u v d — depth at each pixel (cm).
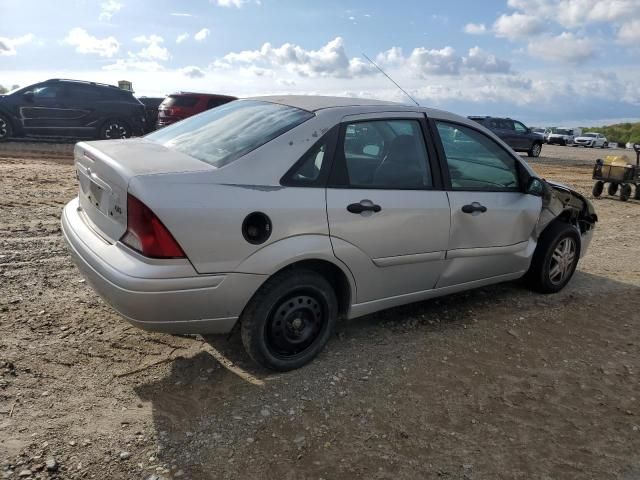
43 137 1488
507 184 459
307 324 352
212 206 293
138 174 289
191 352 367
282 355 346
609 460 286
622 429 314
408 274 391
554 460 284
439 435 297
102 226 322
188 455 269
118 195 299
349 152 354
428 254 395
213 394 322
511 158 462
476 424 310
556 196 520
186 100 1639
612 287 562
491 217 433
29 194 779
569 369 381
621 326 459
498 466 276
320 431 294
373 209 355
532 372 373
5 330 369
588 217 569
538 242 508
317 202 330
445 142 412
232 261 302
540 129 4947
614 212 1072
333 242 338
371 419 307
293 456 273
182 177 294
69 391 313
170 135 389
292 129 337
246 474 259
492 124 2356
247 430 291
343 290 369
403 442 289
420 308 471
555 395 346
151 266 285
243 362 359
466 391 343
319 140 341
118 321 399
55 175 970
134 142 375
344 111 360
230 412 305
